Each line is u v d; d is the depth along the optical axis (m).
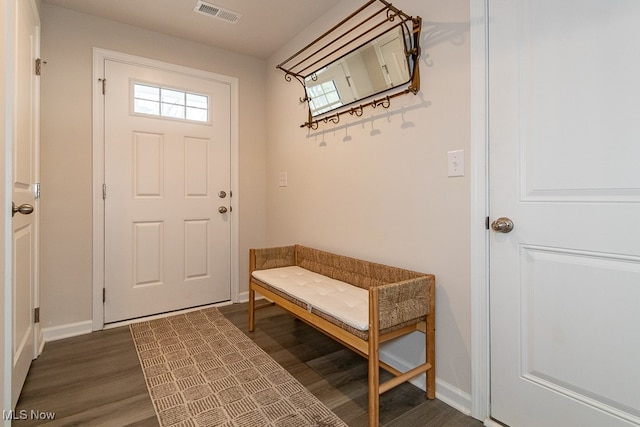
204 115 2.86
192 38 2.74
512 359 1.36
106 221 2.46
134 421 1.41
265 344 2.18
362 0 2.04
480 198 1.43
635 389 1.06
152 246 2.65
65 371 1.82
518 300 1.33
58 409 1.49
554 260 1.23
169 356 2.00
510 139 1.34
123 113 2.51
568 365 1.21
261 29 2.59
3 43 1.20
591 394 1.15
